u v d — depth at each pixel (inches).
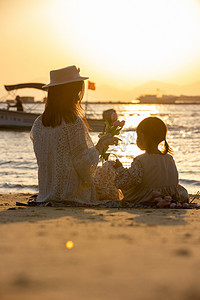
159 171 170.7
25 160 647.1
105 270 62.0
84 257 71.7
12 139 1104.8
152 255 72.9
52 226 109.8
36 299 48.2
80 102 173.2
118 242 86.2
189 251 75.4
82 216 133.6
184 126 1632.6
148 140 171.9
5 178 446.3
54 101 169.3
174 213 146.3
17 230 102.4
